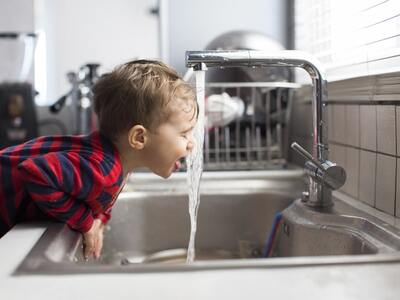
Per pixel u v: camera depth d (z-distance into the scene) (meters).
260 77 1.07
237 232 0.97
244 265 0.44
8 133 1.62
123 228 0.94
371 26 0.82
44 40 2.12
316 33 1.15
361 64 0.86
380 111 0.75
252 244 0.96
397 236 0.57
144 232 0.95
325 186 0.74
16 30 2.04
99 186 0.64
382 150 0.74
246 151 1.14
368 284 0.40
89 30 2.14
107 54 2.15
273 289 0.39
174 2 1.41
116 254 0.93
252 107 1.12
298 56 0.73
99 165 0.64
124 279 0.41
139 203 0.95
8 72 1.98
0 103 1.62
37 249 0.51
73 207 0.63
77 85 1.53
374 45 0.81
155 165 0.75
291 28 1.40
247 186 1.00
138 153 0.73
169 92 0.71
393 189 0.70
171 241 0.96
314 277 0.41
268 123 1.13
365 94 0.79
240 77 1.07
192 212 0.78
